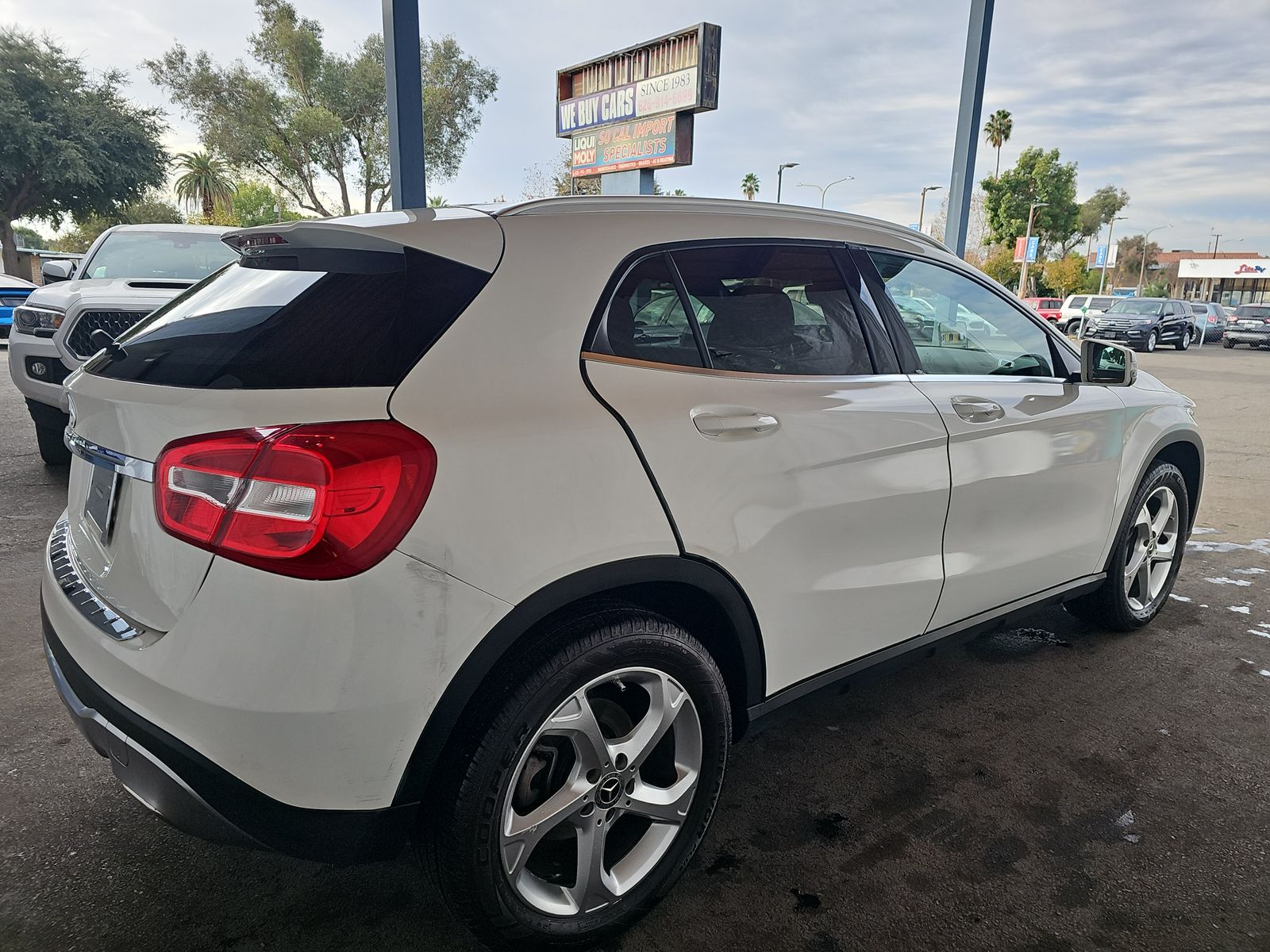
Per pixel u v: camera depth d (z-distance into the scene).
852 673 2.35
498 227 1.82
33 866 2.08
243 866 2.12
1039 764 2.70
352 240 1.76
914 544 2.41
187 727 1.45
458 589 1.50
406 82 6.39
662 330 1.93
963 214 9.82
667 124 12.82
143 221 47.47
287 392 1.50
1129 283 99.44
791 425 2.05
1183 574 4.66
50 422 5.76
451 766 1.58
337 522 1.40
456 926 1.94
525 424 1.62
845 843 2.28
